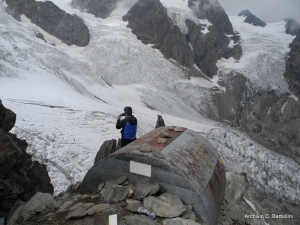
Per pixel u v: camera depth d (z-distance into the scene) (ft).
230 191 21.93
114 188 14.78
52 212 14.67
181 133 20.17
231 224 16.99
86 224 12.53
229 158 152.46
